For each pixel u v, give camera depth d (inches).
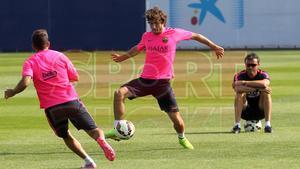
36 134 1408.7
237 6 4534.9
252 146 1240.2
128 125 1183.6
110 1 4611.2
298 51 4217.5
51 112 1030.4
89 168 1054.4
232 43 4557.1
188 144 1226.0
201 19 4554.6
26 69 1018.7
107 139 1328.7
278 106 1814.7
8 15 4611.2
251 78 1412.4
